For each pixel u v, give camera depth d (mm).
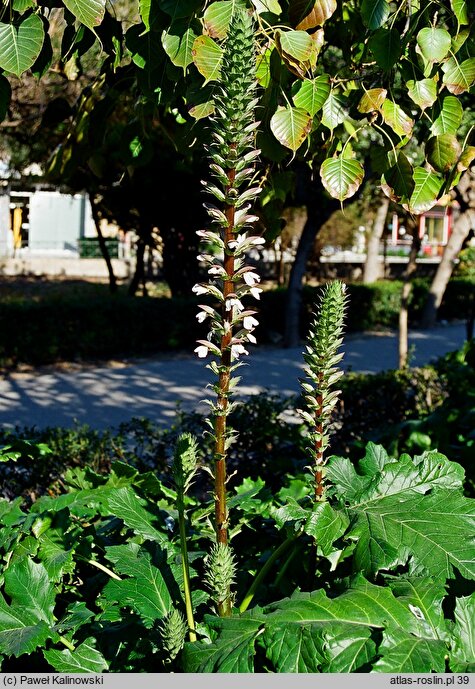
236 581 2244
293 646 1629
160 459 4836
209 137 2973
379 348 14844
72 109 3682
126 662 1918
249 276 1766
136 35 2664
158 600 1983
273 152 2762
